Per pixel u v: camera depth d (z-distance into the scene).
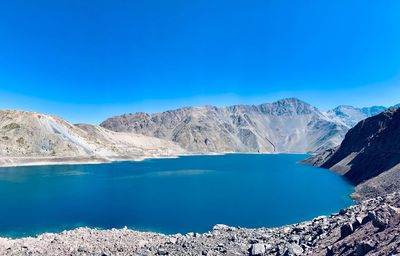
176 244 37.59
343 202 90.56
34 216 75.62
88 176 165.75
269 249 30.56
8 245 43.66
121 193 110.94
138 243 41.84
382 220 24.11
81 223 69.31
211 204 89.38
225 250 32.12
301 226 35.91
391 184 93.38
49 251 39.59
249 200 95.12
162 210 81.62
